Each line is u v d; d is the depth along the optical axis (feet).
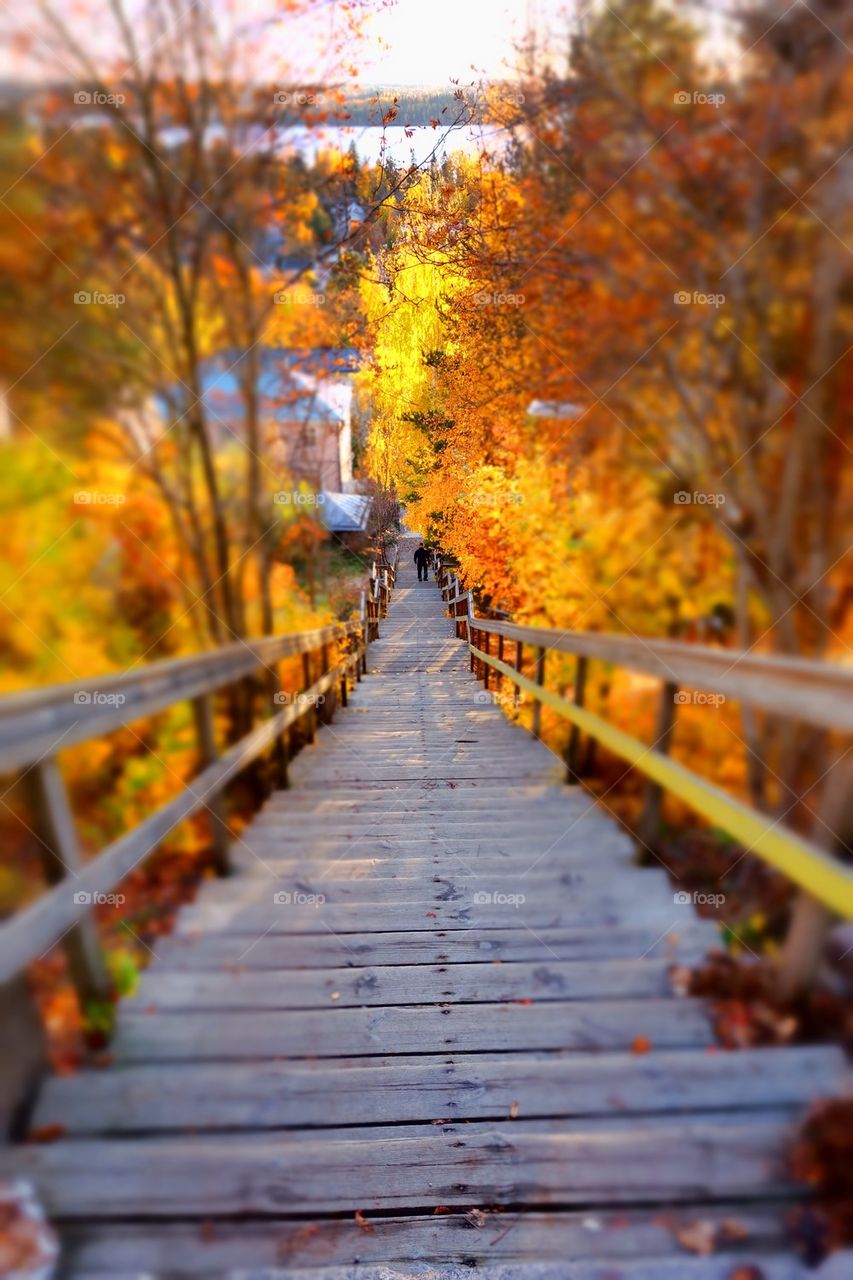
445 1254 4.01
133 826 4.50
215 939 4.99
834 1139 3.35
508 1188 4.29
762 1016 3.75
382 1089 5.04
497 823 8.66
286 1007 5.22
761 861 4.18
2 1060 3.55
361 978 5.95
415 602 52.01
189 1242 3.40
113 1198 3.42
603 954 4.32
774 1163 3.40
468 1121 4.82
